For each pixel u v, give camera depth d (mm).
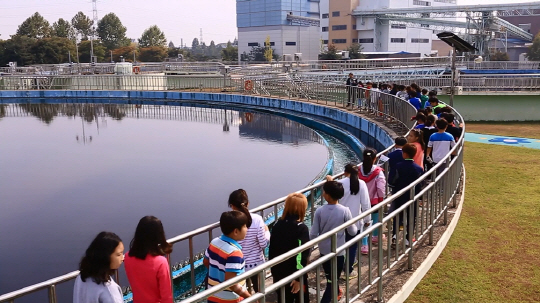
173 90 36594
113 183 12594
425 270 5477
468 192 8930
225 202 10648
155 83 38625
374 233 6250
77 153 16875
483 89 23969
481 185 9453
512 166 11305
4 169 14508
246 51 129125
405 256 5672
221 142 18609
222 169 13914
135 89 38750
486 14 83750
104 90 38062
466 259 5871
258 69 41938
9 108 31703
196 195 11266
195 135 20375
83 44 101438
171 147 17703
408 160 5945
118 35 126812
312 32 124812
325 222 4641
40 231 9094
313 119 22781
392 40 111062
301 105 25062
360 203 5281
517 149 13867
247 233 4391
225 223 3756
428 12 92750
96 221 9602
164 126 23141
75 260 7762
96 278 3055
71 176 13477
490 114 23484
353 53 92125
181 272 6637
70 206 10641
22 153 16984
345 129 19656
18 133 21469
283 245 4164
